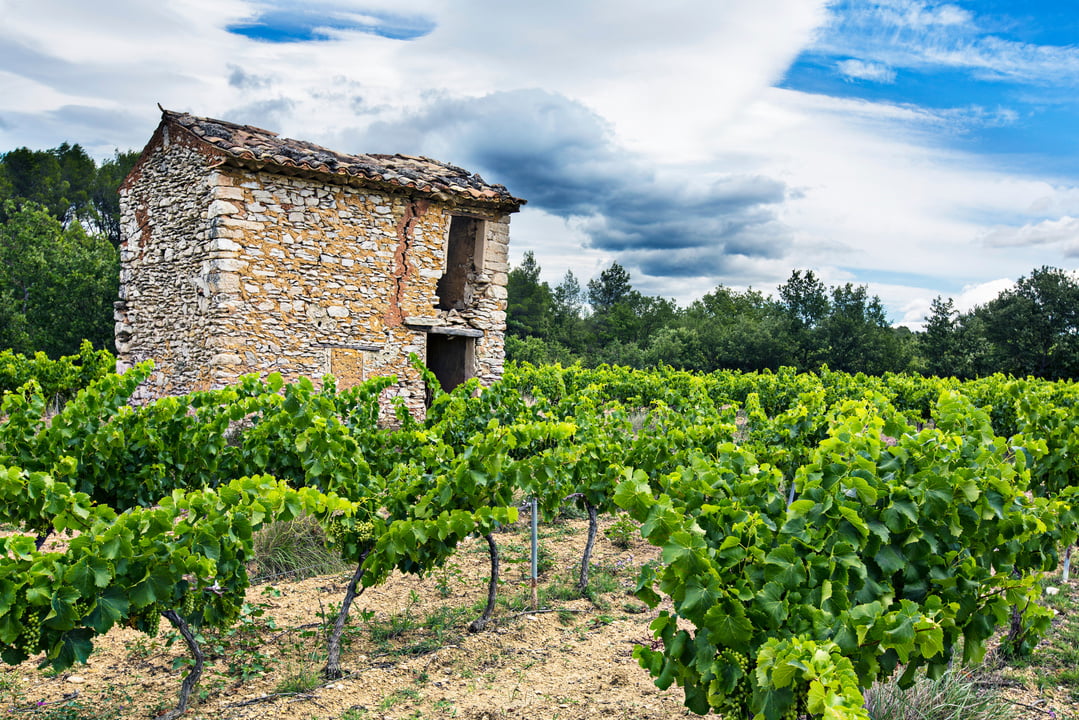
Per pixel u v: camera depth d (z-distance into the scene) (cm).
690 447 733
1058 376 4466
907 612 338
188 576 441
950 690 444
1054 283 4566
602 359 6075
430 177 1409
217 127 1243
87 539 362
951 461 426
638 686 479
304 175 1223
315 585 661
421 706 445
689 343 5594
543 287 6925
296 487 698
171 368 1298
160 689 456
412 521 504
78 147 5256
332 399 774
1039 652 540
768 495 417
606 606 634
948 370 4988
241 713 427
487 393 918
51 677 470
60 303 2856
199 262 1212
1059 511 502
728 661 337
